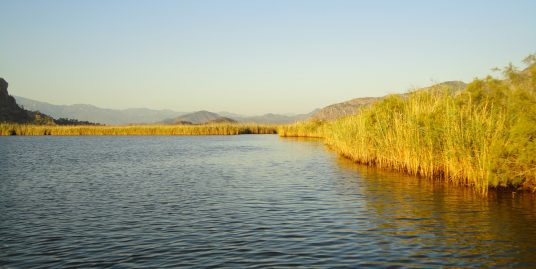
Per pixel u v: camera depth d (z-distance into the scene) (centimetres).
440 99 3044
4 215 2002
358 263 1280
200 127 14112
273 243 1495
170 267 1262
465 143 2544
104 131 13675
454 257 1328
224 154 5769
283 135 12362
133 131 13625
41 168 4106
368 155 4003
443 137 2800
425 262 1286
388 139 3550
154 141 9906
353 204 2172
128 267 1267
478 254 1356
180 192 2639
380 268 1237
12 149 7000
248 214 1977
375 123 3828
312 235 1593
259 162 4612
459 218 1830
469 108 2612
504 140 2325
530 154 2155
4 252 1427
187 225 1775
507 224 1717
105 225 1792
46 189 2791
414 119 3128
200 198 2420
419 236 1563
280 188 2758
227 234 1623
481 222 1753
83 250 1443
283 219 1862
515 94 2297
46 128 13725
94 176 3475
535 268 1230
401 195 2383
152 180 3216
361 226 1719
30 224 1820
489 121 2419
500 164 2291
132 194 2577
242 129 14825
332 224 1758
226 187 2831
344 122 5047
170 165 4353
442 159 2850
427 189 2555
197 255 1373
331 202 2239
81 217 1952
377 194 2433
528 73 2253
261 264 1278
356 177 3175
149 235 1623
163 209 2117
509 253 1362
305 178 3228
